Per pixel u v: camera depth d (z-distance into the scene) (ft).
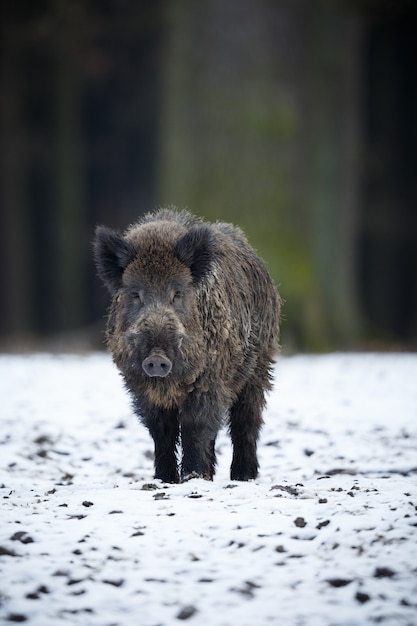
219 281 99.25
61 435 130.31
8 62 361.51
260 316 109.19
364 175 423.23
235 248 107.45
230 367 100.42
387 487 93.09
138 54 393.09
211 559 70.85
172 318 92.53
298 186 267.18
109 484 98.94
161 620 62.13
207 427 97.71
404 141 444.14
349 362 214.28
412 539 73.82
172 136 274.36
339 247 296.51
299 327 257.75
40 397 160.35
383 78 435.12
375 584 66.44
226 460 120.37
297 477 107.65
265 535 75.36
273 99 266.16
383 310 469.98
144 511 81.76
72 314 402.11
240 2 267.39
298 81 268.21
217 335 97.60
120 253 97.45
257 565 69.62
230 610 63.21
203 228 95.81
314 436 128.88
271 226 264.11
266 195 264.93
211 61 268.62
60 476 110.42
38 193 424.87
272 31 267.18
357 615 62.59
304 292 260.01
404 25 404.57
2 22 323.98
